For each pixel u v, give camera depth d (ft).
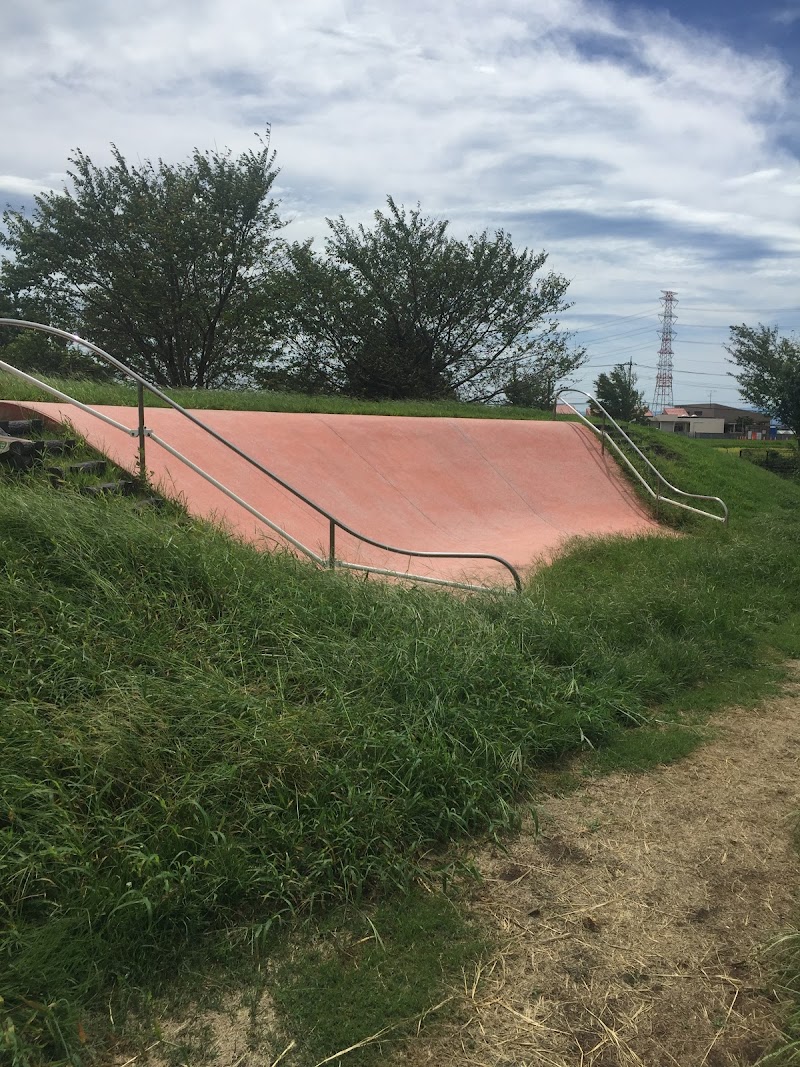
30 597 14.07
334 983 9.10
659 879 11.25
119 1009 8.58
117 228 83.56
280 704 13.25
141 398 23.57
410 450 39.42
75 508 17.33
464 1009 8.77
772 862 11.71
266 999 8.85
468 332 90.89
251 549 19.62
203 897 9.68
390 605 18.13
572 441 50.11
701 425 309.63
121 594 15.26
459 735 14.01
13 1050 7.59
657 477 49.78
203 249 83.61
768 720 17.40
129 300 84.07
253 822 10.90
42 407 25.96
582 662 18.31
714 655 21.11
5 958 8.77
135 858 9.70
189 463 22.99
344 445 36.40
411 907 10.45
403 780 12.32
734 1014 8.73
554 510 42.27
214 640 14.92
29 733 11.14
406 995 8.93
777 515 46.55
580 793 13.78
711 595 25.61
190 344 88.38
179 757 11.43
